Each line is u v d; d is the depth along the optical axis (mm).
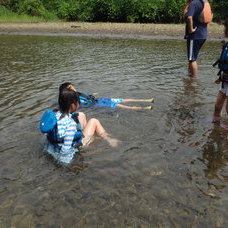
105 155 3971
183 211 2961
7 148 4156
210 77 7836
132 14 22422
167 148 4141
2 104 5879
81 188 3318
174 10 21453
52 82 7469
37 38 16656
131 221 2846
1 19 23219
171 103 5871
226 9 21250
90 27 20328
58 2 25297
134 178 3479
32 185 3385
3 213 2959
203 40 7684
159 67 9070
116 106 5684
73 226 2801
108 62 9875
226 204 3053
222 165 3738
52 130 4012
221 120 5070
